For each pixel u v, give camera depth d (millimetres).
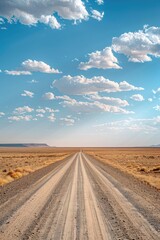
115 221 11320
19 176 31234
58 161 66125
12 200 15672
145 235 9461
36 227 10305
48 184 23016
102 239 8992
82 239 8961
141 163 62344
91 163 55594
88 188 20844
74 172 34906
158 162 66500
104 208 13812
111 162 63781
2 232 9648
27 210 13164
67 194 17938
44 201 15461
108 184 23453
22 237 9094
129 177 30094
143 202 15492
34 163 60969
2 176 30219
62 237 9133
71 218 11750
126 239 9008
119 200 16031
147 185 23422
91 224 10820
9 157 97438
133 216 12203
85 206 14250
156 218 11883
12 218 11633
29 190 19562
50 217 11875
